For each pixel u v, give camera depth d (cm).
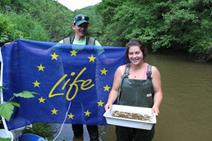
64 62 209
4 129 199
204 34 759
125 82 175
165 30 831
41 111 212
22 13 814
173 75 518
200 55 718
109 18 1227
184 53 837
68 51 208
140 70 175
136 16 942
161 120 293
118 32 1061
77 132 235
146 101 173
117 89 181
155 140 249
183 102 348
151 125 163
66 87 212
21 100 208
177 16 773
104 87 213
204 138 257
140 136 174
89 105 214
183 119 297
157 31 851
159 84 174
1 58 197
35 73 207
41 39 572
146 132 172
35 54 205
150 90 173
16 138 204
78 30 216
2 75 199
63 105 213
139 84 173
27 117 210
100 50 209
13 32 329
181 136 259
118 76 180
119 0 1180
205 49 696
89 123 216
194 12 782
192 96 374
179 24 798
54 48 207
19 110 208
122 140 181
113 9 1206
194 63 679
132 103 175
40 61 206
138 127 165
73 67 209
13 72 203
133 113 172
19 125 206
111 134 250
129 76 175
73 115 214
